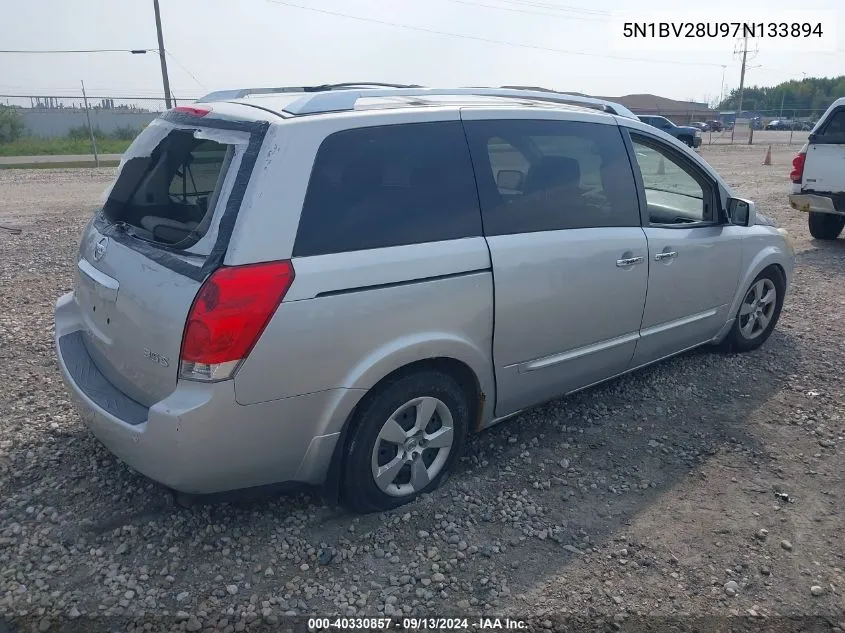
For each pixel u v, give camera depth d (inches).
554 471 149.9
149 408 112.9
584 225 153.6
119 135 1378.0
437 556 122.2
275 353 111.0
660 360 189.9
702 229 184.4
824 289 291.0
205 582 114.4
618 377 191.6
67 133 1343.5
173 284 111.3
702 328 192.5
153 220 127.3
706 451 158.9
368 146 123.4
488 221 136.7
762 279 209.6
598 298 156.2
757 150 1279.5
